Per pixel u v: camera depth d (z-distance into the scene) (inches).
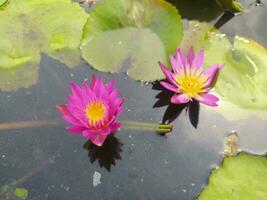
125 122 24.8
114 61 26.4
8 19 27.6
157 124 24.7
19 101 25.4
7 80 25.7
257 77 25.7
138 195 22.4
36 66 26.2
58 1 28.6
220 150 23.9
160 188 22.6
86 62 26.7
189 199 22.3
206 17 28.7
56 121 24.7
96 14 26.9
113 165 23.3
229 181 22.1
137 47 26.5
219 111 25.0
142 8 26.9
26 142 24.0
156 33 26.8
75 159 23.5
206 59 26.3
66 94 25.7
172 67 25.1
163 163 23.5
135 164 23.4
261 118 24.9
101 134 22.8
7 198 22.0
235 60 26.3
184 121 25.0
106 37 26.8
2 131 24.3
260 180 22.1
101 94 23.1
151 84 26.2
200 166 23.4
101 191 22.4
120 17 26.9
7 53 26.4
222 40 27.3
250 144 24.1
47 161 23.4
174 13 26.8
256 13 29.3
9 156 23.5
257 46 26.8
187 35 27.6
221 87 25.4
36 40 27.0
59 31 27.5
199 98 24.7
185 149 24.0
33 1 28.4
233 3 28.3
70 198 22.2
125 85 26.1
